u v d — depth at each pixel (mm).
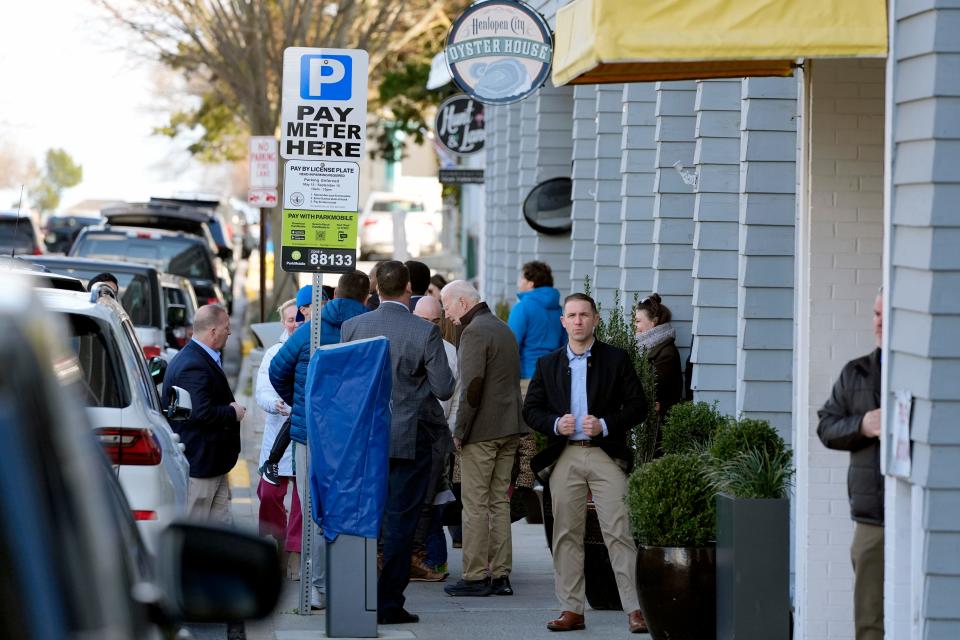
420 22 91188
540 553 35594
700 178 33125
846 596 22578
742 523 21875
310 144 26922
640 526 23484
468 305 29141
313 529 27516
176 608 8938
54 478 6824
